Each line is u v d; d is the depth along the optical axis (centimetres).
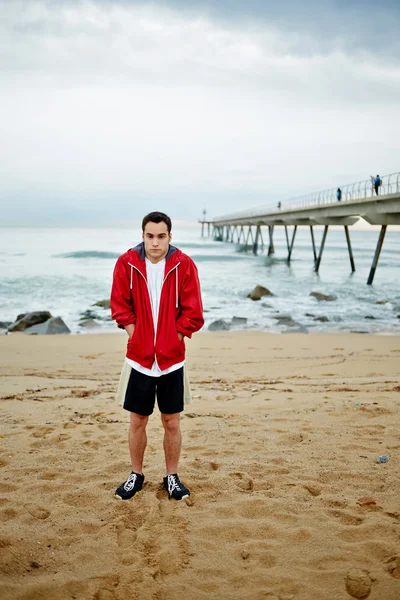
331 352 1080
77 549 248
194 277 294
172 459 312
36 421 495
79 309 1786
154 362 295
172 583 225
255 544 254
